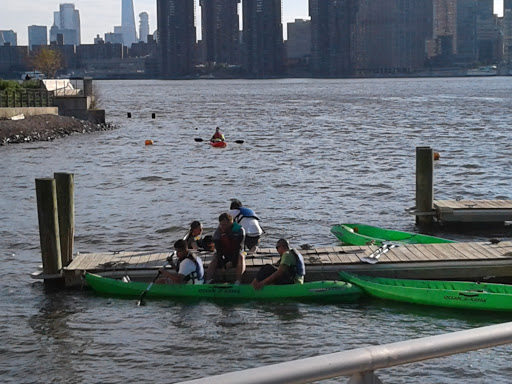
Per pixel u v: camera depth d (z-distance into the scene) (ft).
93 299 49.49
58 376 36.78
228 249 51.24
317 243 67.87
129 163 129.70
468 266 52.24
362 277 51.26
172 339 41.65
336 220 78.23
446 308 46.83
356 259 53.06
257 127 211.20
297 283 49.16
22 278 55.11
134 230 73.56
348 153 140.36
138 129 205.98
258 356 39.11
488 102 345.51
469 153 137.39
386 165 122.01
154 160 133.69
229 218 50.90
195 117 261.24
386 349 10.02
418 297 47.29
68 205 53.78
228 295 48.73
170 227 74.74
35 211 84.28
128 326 44.01
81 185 104.78
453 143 157.28
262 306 47.34
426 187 72.49
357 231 66.69
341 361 9.68
